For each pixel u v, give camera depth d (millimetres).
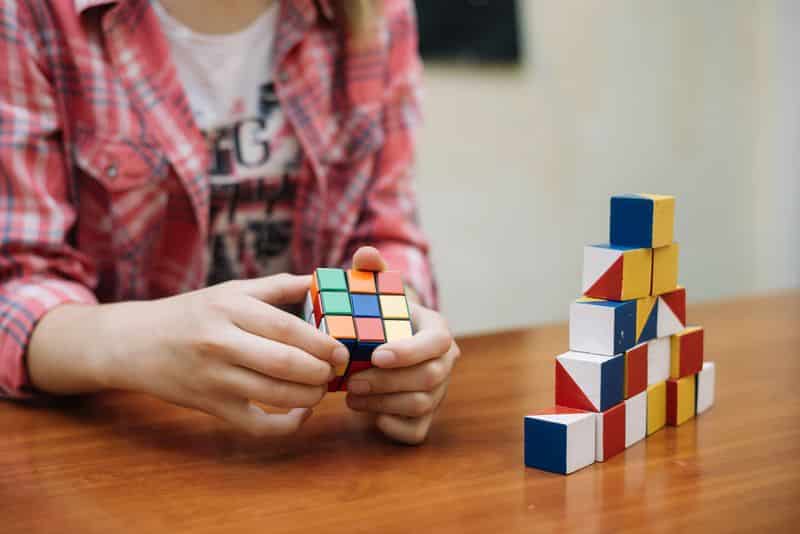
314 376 756
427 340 775
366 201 1166
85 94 1040
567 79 2197
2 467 753
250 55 1114
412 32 1220
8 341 887
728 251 2580
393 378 780
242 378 767
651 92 2346
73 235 1085
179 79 1076
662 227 810
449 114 2053
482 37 2055
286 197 1156
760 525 668
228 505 695
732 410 864
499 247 2178
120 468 751
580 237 2287
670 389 828
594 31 2219
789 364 980
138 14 1047
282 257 1174
